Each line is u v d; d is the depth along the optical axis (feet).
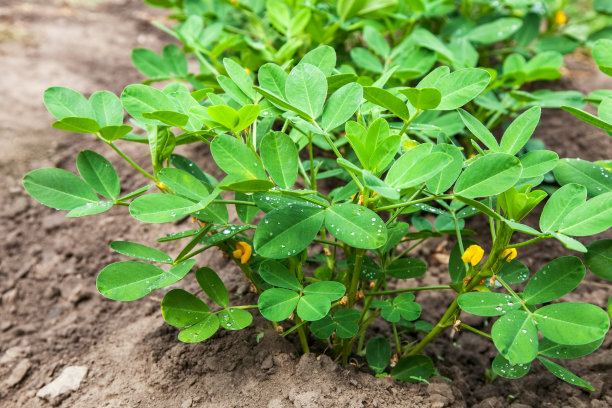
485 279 2.74
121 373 3.06
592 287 3.41
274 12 3.64
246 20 4.81
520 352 2.51
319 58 2.83
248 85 2.81
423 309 3.34
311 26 3.71
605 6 4.49
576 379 2.72
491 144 2.69
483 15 4.74
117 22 6.78
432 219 3.79
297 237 2.58
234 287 3.28
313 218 2.60
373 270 2.91
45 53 5.66
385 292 2.93
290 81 2.72
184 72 3.70
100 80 5.18
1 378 3.12
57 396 3.02
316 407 2.79
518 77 3.63
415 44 3.62
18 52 5.63
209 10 4.44
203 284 2.82
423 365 2.94
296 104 2.70
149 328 3.22
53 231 3.65
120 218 3.75
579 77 5.28
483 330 3.29
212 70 3.55
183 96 2.80
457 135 4.11
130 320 3.28
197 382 2.96
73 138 4.40
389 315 2.85
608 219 2.53
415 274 2.90
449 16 4.87
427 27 4.60
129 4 7.49
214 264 3.42
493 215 2.53
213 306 3.21
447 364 3.15
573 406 2.95
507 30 3.97
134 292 2.65
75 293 3.39
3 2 7.04
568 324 2.53
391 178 2.55
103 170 2.78
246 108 2.62
